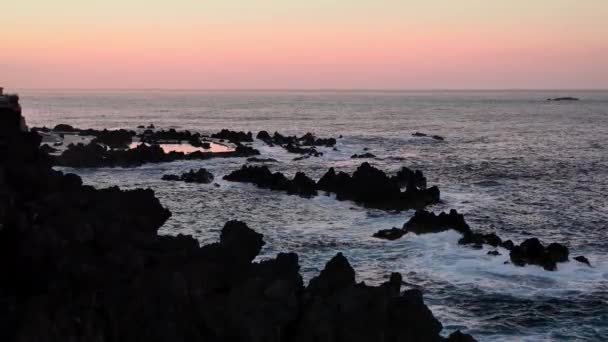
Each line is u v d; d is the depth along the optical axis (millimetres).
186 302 20516
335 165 78312
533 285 32000
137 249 24125
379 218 48000
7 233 23750
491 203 53750
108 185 60000
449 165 78750
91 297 19766
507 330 26594
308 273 33844
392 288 23547
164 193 57000
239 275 23094
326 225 45469
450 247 38594
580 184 63750
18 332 17594
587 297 30328
